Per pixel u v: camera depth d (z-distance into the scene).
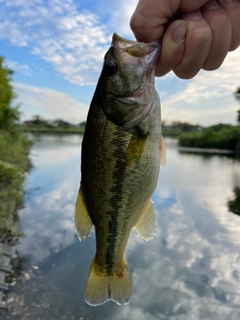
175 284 0.75
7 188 1.40
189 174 2.64
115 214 0.21
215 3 0.18
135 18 0.19
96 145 0.21
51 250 0.90
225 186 2.09
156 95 0.20
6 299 0.63
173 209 1.46
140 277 0.78
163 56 0.18
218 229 1.18
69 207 1.42
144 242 1.00
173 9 0.18
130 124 0.20
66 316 0.60
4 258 0.81
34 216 1.25
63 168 2.75
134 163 0.20
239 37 0.19
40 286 0.70
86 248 0.92
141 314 0.63
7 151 1.94
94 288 0.23
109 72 0.20
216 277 0.80
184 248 0.98
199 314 0.65
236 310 0.66
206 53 0.18
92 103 0.21
